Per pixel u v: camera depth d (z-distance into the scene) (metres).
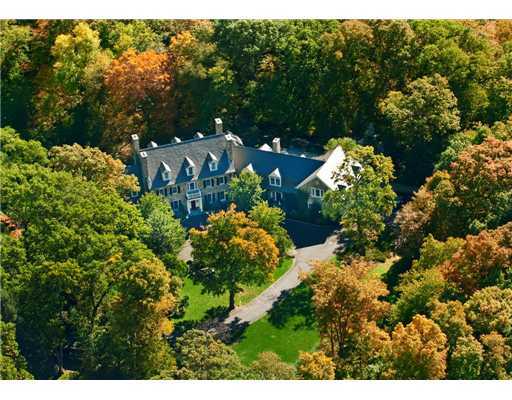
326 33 163.00
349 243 142.12
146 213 140.12
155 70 163.88
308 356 99.50
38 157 146.88
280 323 125.69
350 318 104.25
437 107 151.00
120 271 115.75
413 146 152.75
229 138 156.00
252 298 131.12
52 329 117.38
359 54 162.88
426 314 108.25
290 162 152.62
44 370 119.25
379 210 138.88
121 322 110.62
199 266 130.25
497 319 100.31
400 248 130.50
